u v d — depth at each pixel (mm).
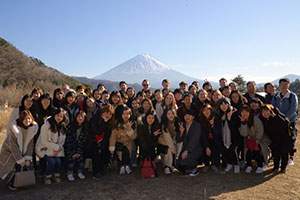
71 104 5582
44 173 4844
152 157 5141
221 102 5254
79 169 4941
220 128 5234
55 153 4645
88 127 5020
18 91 17297
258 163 5105
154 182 4715
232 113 5133
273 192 4137
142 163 5098
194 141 5125
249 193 4113
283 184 4465
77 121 4941
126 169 5250
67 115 5184
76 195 4164
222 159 5434
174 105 6035
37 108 5117
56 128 4652
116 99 5906
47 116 5281
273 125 4934
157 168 5602
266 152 5152
